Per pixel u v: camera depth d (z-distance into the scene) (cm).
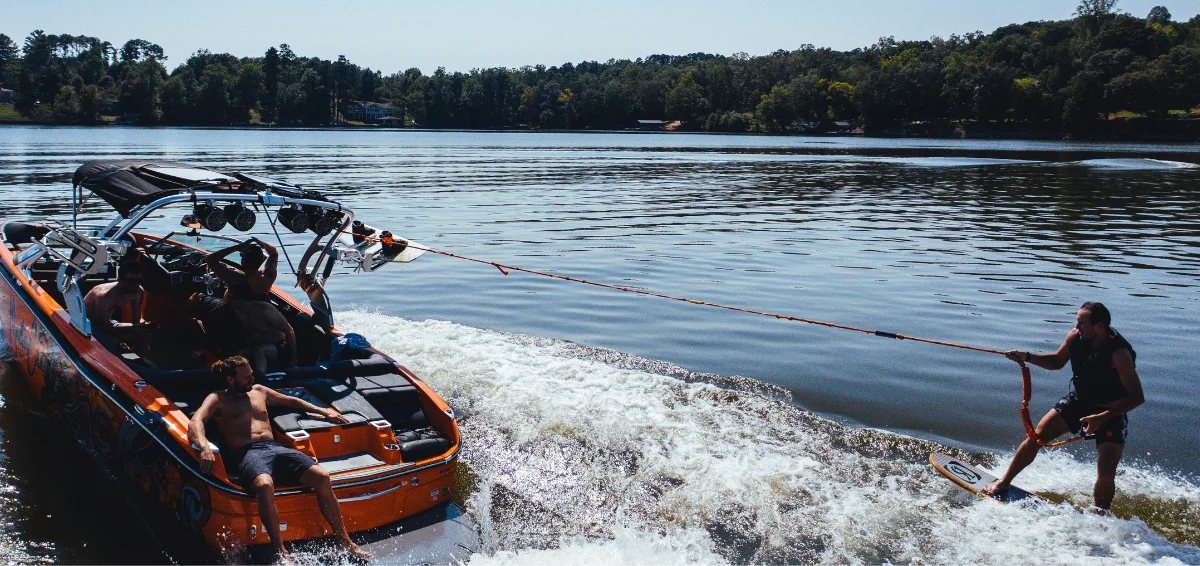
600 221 2222
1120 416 620
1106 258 1717
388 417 668
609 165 4834
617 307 1266
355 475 577
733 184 3528
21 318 842
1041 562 555
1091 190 3312
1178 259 1709
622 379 888
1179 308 1275
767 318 1204
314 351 824
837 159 5794
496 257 1653
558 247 1781
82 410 709
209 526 555
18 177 2977
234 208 732
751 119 17625
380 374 724
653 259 1656
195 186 739
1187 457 732
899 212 2520
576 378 892
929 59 16562
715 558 565
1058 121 13488
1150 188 3400
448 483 629
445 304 1270
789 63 18962
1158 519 618
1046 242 1931
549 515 620
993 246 1867
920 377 945
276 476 561
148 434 601
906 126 14662
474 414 796
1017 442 764
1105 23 16288
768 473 681
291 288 1341
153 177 771
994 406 856
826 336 1114
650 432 755
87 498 633
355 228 847
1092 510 631
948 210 2581
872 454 725
